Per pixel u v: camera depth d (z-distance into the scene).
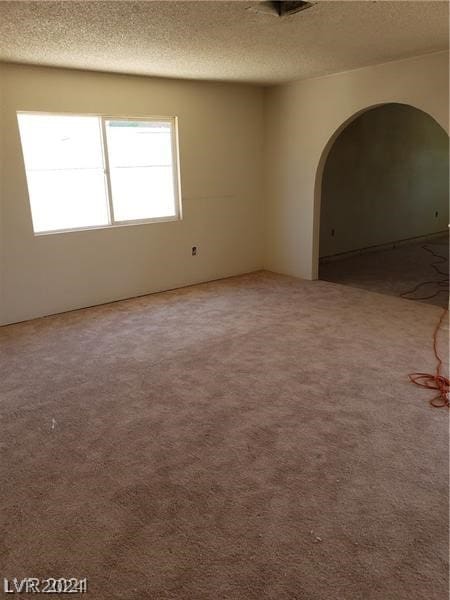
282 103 5.43
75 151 4.50
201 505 1.94
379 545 1.72
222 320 4.22
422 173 7.72
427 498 1.96
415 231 7.94
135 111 4.62
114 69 4.17
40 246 4.29
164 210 5.25
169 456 2.27
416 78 4.09
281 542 1.75
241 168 5.63
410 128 7.28
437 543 1.73
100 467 2.20
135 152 4.89
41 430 2.51
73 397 2.87
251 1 2.50
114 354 3.51
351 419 2.55
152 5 2.50
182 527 1.83
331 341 3.66
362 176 6.80
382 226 7.34
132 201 4.99
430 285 5.30
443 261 6.54
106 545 1.75
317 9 2.67
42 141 4.30
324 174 6.31
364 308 4.49
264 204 5.99
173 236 5.22
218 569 1.64
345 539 1.75
